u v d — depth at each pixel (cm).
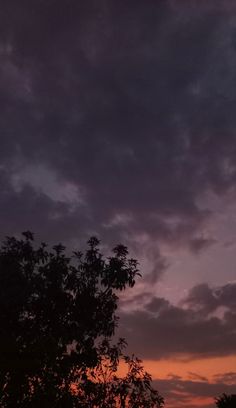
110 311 2491
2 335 2134
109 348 2455
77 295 2458
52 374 1955
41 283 2455
